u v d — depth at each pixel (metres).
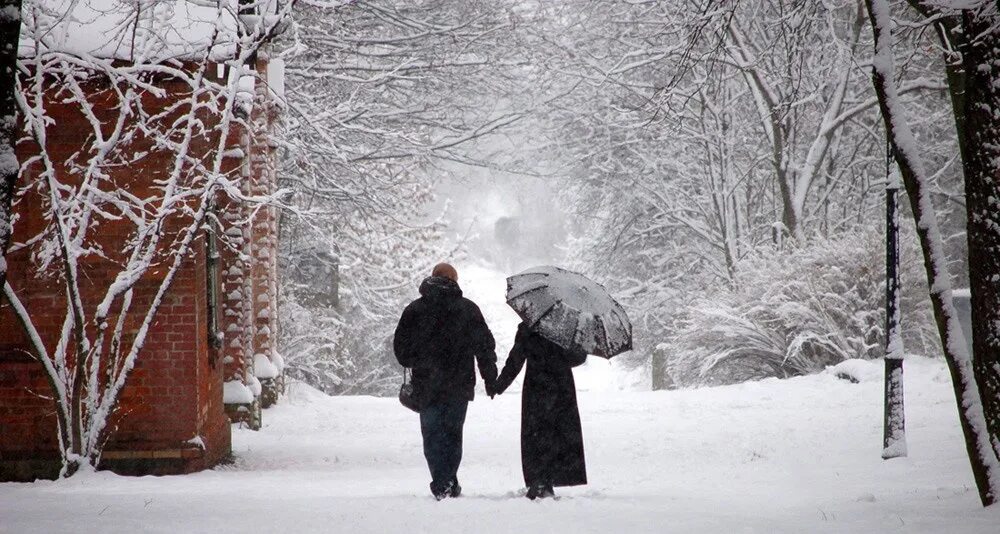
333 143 68.12
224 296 48.28
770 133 88.69
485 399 68.06
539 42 91.56
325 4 54.00
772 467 31.91
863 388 57.44
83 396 31.31
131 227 31.62
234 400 48.03
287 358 79.12
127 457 31.53
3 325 30.86
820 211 97.06
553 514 19.77
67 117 31.28
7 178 15.42
